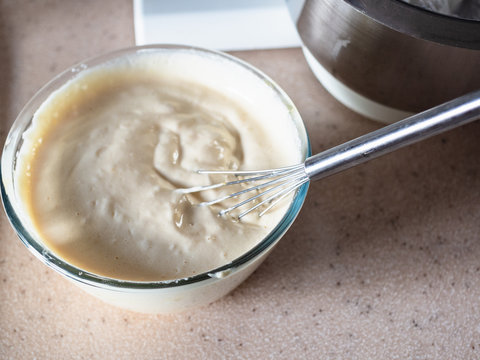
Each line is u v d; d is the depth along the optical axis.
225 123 0.39
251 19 0.46
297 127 0.35
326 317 0.36
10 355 0.34
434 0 0.35
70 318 0.36
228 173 0.35
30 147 0.35
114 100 0.39
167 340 0.35
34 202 0.34
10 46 0.47
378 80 0.38
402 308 0.37
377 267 0.38
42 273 0.37
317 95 0.46
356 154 0.29
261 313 0.36
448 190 0.42
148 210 0.33
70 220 0.33
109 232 0.33
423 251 0.39
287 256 0.38
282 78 0.47
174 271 0.32
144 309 0.33
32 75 0.46
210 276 0.29
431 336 0.36
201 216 0.33
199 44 0.47
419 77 0.36
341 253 0.39
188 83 0.40
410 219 0.40
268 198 0.32
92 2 0.51
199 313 0.36
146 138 0.36
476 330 0.36
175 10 0.45
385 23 0.33
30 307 0.36
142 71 0.39
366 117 0.45
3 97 0.44
